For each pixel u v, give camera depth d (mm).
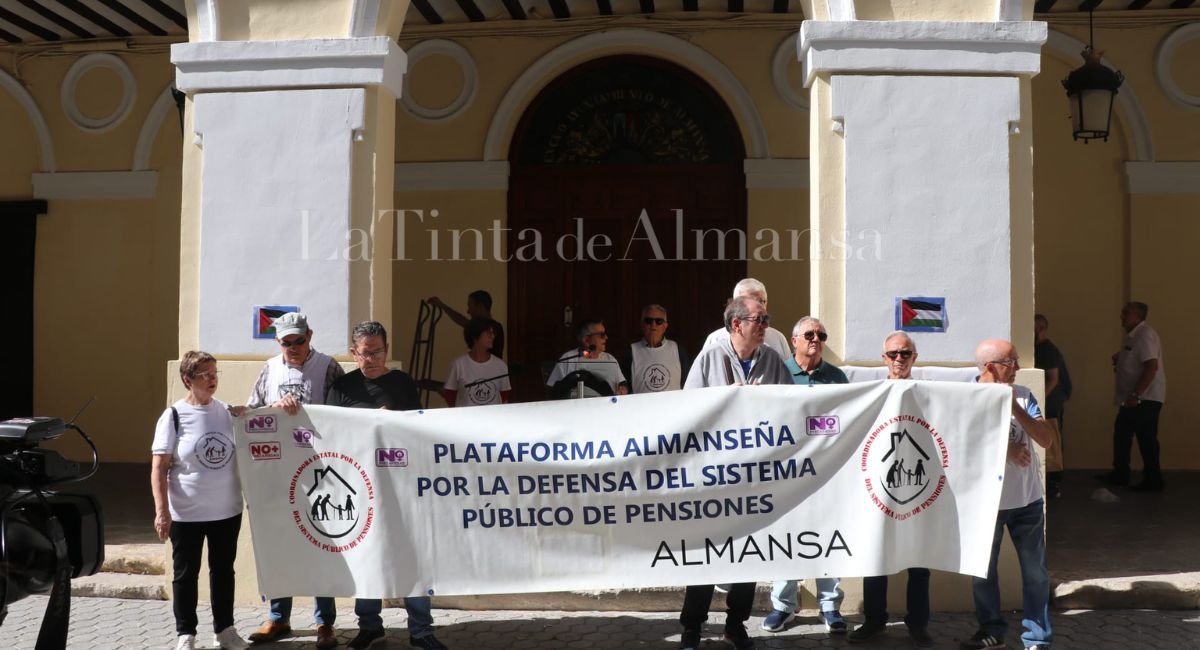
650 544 4789
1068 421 9758
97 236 10297
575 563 4801
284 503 4855
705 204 9758
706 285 9758
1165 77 9453
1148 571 5918
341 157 5879
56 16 9531
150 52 10156
